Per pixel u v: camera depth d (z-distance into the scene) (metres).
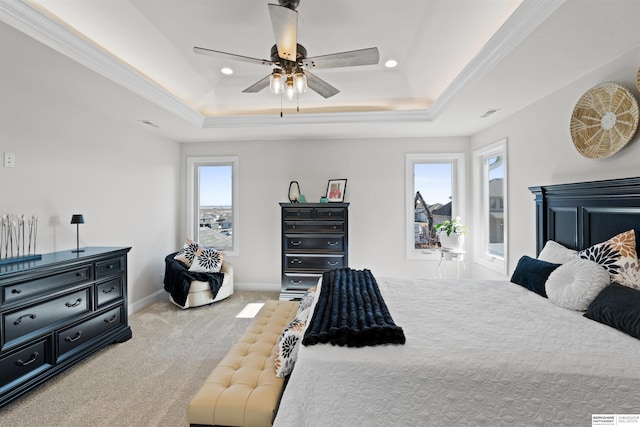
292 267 4.15
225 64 2.98
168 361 2.54
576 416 1.15
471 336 1.48
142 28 2.30
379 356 1.32
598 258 1.92
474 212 4.27
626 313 1.48
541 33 1.79
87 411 1.92
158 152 4.28
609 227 2.08
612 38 1.84
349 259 4.54
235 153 4.69
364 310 1.76
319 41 2.54
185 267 4.12
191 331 3.15
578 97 2.41
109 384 2.21
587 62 2.15
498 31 1.99
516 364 1.24
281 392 1.49
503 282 2.57
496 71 2.29
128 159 3.70
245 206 4.68
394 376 1.25
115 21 2.19
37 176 2.61
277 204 4.62
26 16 1.71
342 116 3.70
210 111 3.87
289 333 1.61
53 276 2.25
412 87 3.41
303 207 4.14
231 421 1.37
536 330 1.54
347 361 1.30
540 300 2.05
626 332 1.47
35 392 2.10
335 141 4.54
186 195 4.77
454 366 1.24
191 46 2.62
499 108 3.15
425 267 4.48
